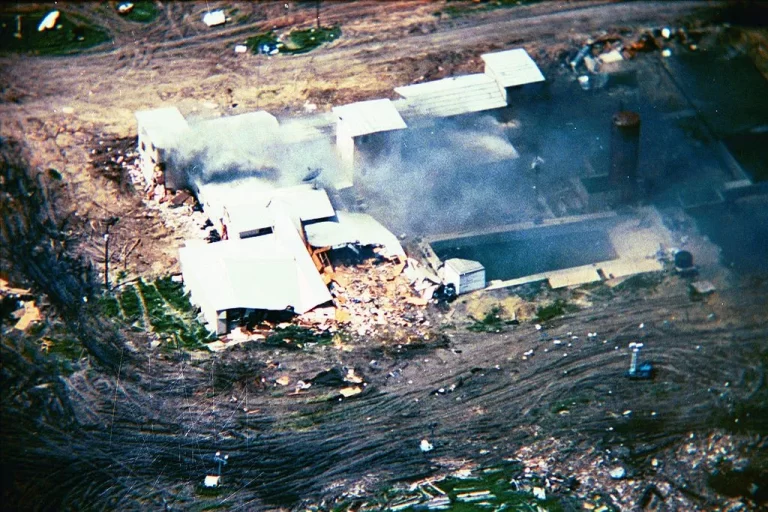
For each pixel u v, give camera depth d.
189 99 93.81
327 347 71.88
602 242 81.44
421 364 71.06
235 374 70.00
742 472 64.31
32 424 66.88
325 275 75.88
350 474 64.25
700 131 92.00
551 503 62.66
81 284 76.81
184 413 67.56
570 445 65.94
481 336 73.38
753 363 71.12
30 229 81.31
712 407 68.25
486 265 79.50
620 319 74.75
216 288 73.06
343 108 82.69
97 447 65.50
